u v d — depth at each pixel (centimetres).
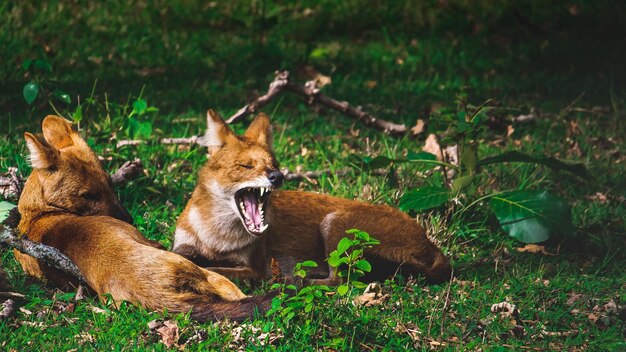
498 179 1374
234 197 1017
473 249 1141
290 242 1080
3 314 867
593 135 1644
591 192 1380
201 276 883
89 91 1680
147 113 1596
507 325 902
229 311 853
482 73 2041
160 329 837
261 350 813
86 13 2312
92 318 875
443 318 895
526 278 1040
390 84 1922
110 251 895
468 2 2577
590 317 936
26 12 2191
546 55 2203
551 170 1438
